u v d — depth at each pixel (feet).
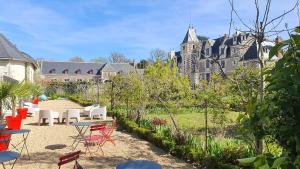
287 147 5.32
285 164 5.01
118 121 52.95
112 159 29.66
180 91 54.70
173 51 199.31
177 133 32.55
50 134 43.45
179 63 186.50
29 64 99.14
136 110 51.67
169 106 51.52
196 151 27.78
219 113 31.12
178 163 28.04
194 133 35.91
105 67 238.89
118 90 65.36
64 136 41.91
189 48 181.27
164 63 92.73
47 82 166.20
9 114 55.77
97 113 61.00
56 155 31.12
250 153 23.25
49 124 52.29
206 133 28.32
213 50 152.76
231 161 24.30
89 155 31.14
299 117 5.14
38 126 51.34
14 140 38.58
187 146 29.53
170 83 55.31
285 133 5.22
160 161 28.76
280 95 5.44
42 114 52.54
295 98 5.16
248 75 23.38
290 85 5.15
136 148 34.04
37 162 28.35
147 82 52.60
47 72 233.76
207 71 99.76
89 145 35.47
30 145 35.81
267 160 5.18
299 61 5.24
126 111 58.23
